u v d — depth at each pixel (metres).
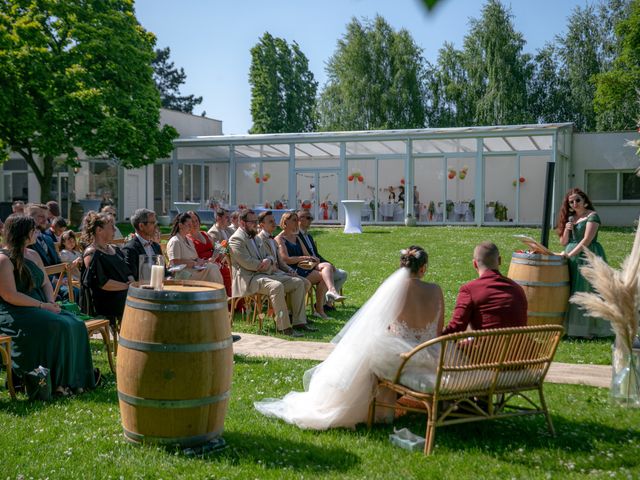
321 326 9.45
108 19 27.80
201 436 4.53
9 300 5.91
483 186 28.78
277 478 4.12
